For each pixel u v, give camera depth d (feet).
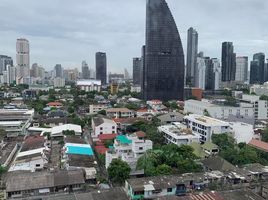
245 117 511.81
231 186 251.80
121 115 593.01
